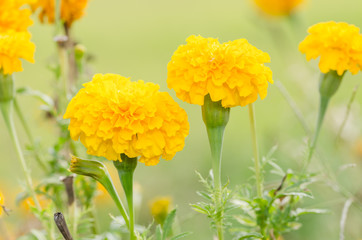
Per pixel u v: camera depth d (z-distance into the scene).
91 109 0.70
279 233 0.78
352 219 0.96
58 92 0.91
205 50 0.71
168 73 0.72
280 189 0.78
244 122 1.85
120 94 0.71
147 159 0.71
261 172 0.79
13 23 0.83
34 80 1.69
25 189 0.81
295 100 1.43
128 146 0.70
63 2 0.90
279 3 1.52
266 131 1.25
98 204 0.99
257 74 0.71
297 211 0.78
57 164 0.89
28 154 0.90
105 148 0.71
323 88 0.80
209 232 0.98
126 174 0.73
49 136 1.12
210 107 0.73
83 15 0.92
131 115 0.70
